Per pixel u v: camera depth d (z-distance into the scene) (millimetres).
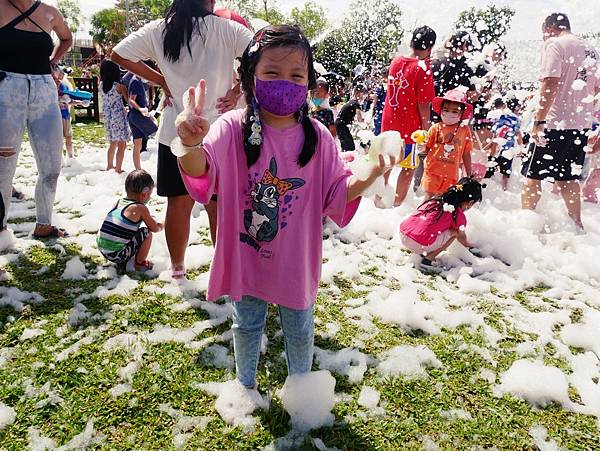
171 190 2918
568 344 2680
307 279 1811
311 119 1763
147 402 2027
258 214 1759
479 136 5352
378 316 2814
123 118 6008
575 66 4129
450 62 4891
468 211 4508
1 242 3443
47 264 3287
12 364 2230
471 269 3520
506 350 2553
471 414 2066
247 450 1812
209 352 2367
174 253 3076
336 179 1722
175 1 2809
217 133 1640
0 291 2855
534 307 3078
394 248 3879
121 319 2625
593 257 3809
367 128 8312
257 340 1983
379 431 1936
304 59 1600
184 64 2826
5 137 3316
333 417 1965
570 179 4398
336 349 2475
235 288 1770
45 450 1769
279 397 2064
